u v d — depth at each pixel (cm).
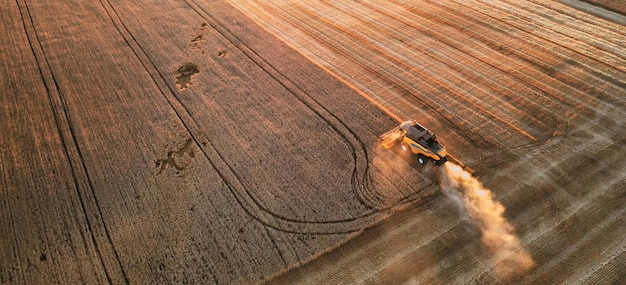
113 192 1661
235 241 1477
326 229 1509
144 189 1673
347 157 1802
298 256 1424
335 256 1432
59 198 1634
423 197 1620
